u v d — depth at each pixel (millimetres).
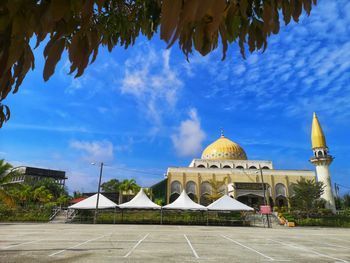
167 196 59562
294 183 59469
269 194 60688
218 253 13250
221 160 67000
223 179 61344
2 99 1138
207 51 947
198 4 805
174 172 61312
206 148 75375
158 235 22375
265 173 62188
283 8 1354
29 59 1124
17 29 1068
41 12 1090
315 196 51062
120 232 24812
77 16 1165
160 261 10844
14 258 11070
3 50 1081
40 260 10664
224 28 1167
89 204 40312
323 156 62344
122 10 2207
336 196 76375
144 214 44719
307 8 1368
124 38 2311
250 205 59594
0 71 1059
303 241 20031
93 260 10781
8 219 42062
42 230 26281
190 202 40625
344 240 21219
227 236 22875
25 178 89562
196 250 14094
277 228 38438
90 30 1200
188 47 1002
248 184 57875
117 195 65188
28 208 47250
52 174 97500
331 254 13680
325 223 44750
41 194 61594
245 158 71000
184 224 42312
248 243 17938
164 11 818
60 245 15258
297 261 11516
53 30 1144
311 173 62781
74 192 81062
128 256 11859
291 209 52812
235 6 1235
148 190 63312
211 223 42625
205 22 926
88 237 19875
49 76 1109
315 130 64812
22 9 1086
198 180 61156
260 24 1382
